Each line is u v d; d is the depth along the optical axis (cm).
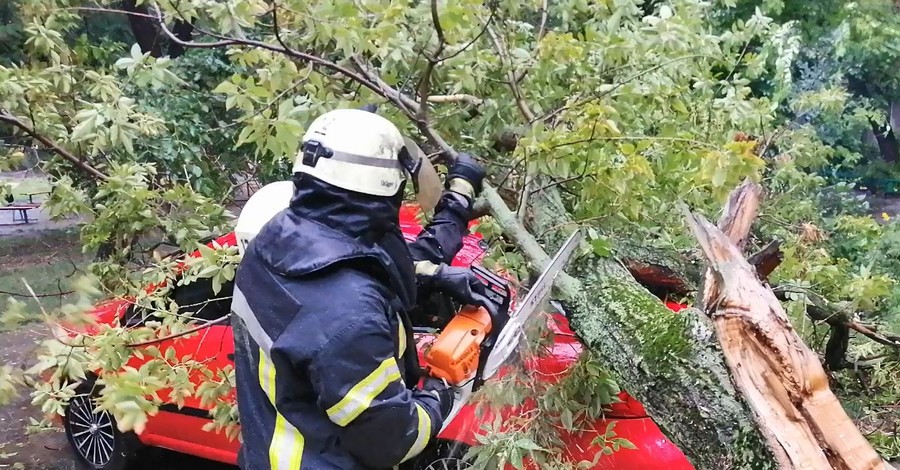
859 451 148
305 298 142
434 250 209
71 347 215
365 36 236
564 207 276
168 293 304
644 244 286
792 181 379
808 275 313
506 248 263
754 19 348
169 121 390
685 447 173
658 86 266
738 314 159
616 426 245
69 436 380
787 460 148
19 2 325
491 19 254
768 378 155
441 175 283
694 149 243
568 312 215
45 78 318
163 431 343
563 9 299
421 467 262
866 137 782
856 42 583
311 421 147
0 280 545
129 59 263
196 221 286
